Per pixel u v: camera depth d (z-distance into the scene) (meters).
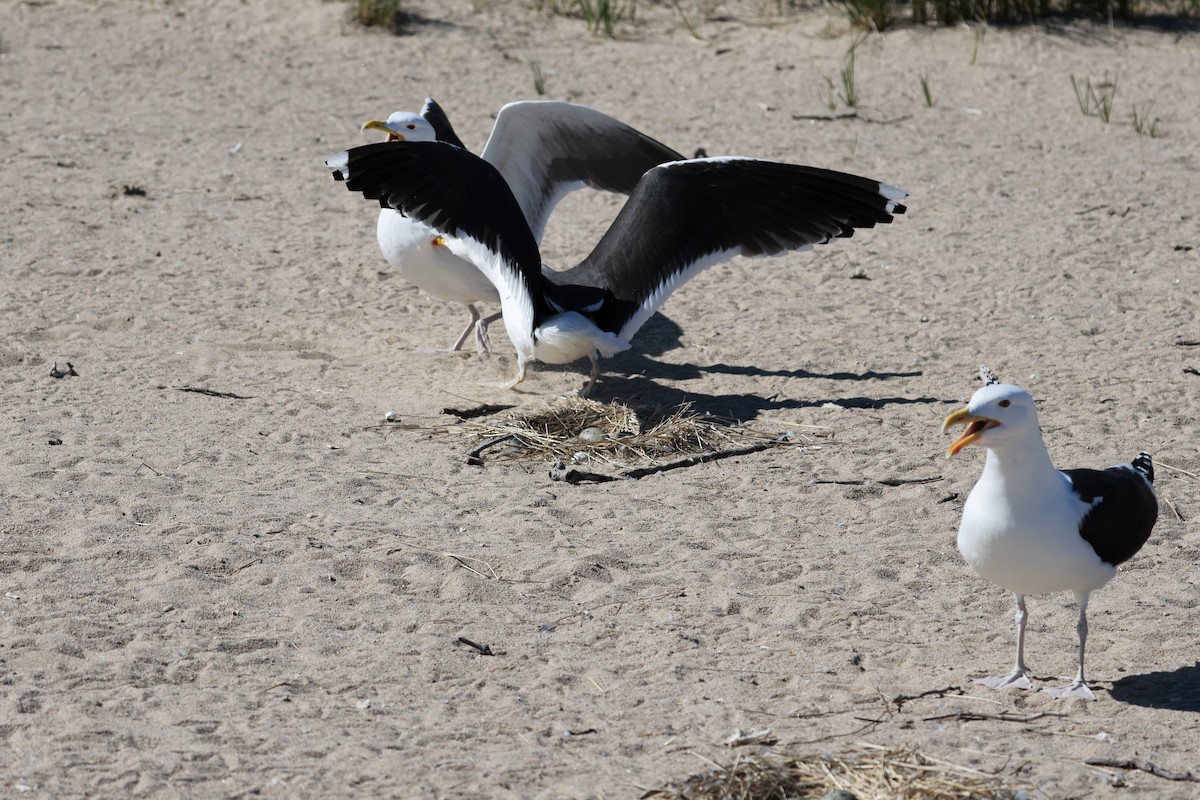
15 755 7.40
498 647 8.90
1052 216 19.77
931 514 11.23
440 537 10.48
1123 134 23.78
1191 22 29.47
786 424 13.09
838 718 8.03
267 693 8.21
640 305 12.87
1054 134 23.77
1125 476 8.25
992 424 7.75
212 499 10.91
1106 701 8.31
